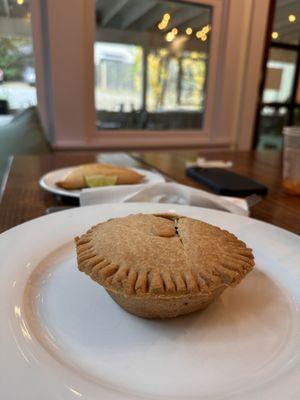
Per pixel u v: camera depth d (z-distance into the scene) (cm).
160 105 111
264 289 20
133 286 16
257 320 17
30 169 49
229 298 19
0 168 69
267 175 50
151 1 97
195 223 21
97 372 14
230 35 106
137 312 17
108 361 14
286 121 132
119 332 16
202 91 115
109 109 103
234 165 57
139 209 29
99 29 93
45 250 22
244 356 15
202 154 68
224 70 110
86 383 13
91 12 89
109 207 29
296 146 39
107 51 97
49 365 13
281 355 15
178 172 50
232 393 13
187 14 103
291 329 17
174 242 19
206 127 118
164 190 34
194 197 33
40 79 91
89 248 19
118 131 105
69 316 17
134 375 14
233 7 103
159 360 15
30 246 22
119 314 17
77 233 25
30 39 88
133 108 107
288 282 20
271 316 18
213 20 105
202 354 15
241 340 16
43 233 24
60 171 44
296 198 39
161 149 111
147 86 107
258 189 39
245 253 19
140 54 102
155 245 18
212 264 17
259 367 14
